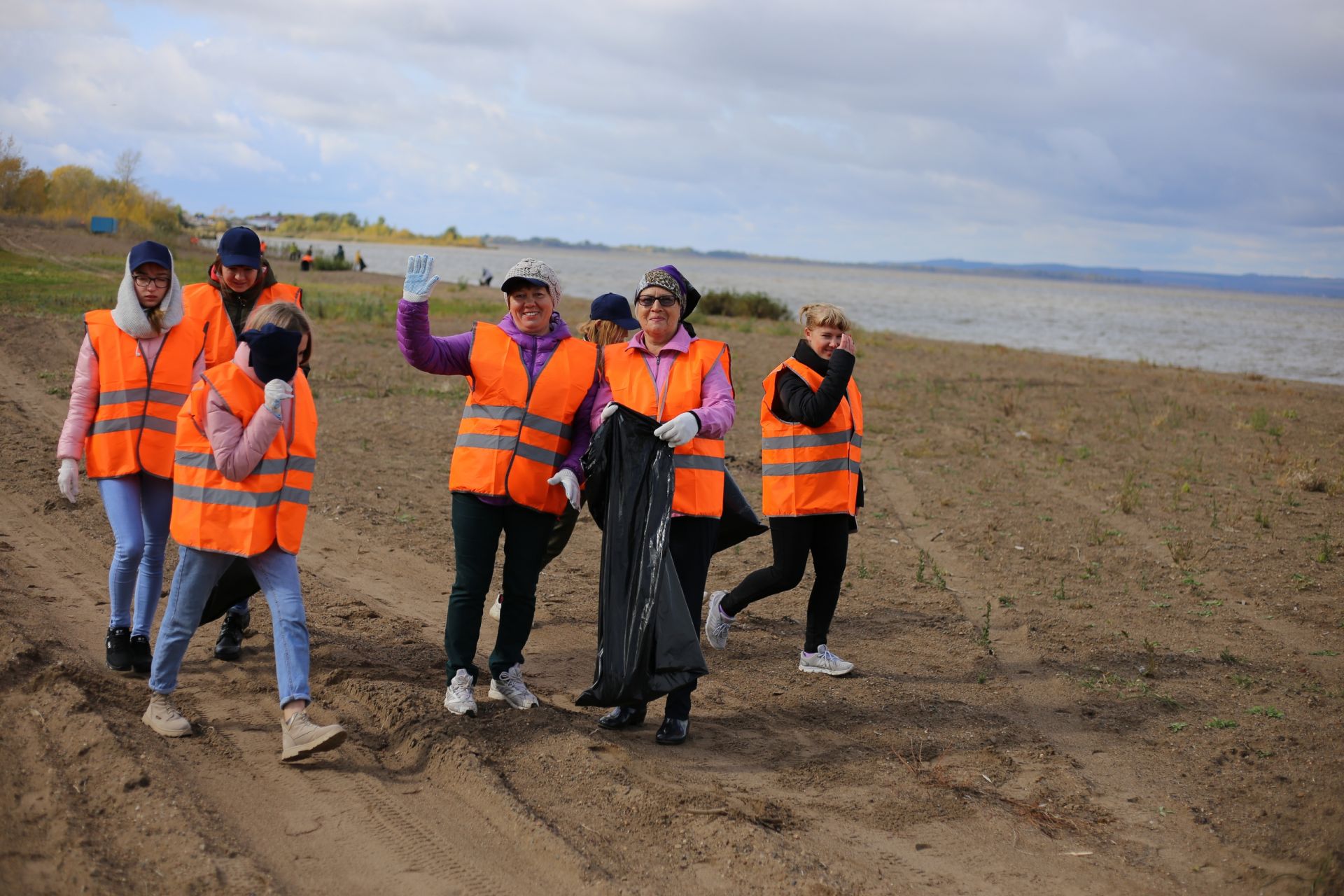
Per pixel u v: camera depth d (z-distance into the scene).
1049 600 6.98
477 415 4.50
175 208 74.19
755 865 3.42
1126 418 15.81
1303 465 11.66
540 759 4.12
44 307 19.58
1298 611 6.82
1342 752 4.59
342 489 8.88
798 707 5.04
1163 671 5.68
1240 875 3.60
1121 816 4.03
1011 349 30.41
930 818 3.94
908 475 10.99
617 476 4.36
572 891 3.28
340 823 3.60
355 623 5.77
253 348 3.86
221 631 5.21
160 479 4.78
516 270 4.47
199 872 3.14
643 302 4.47
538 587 6.82
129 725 4.14
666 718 4.50
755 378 18.00
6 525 7.05
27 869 3.11
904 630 6.30
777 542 5.34
